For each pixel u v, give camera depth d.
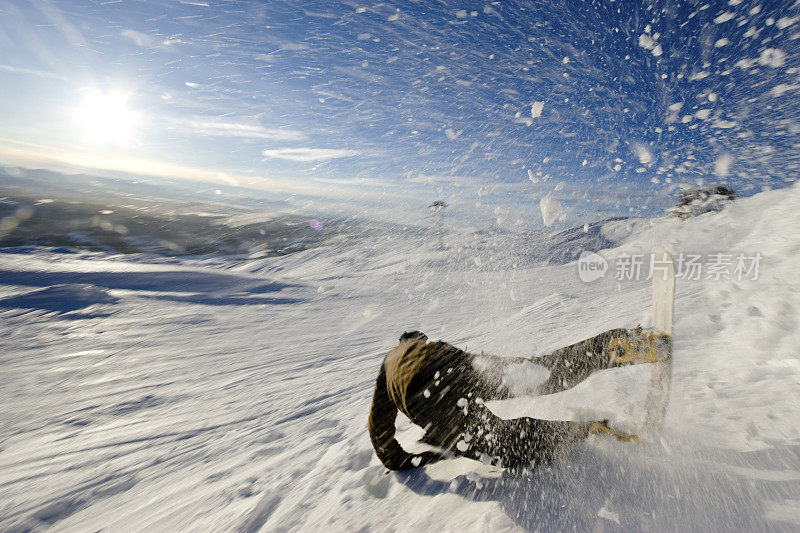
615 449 1.41
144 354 9.86
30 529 2.34
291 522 1.55
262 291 21.14
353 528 1.37
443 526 1.24
